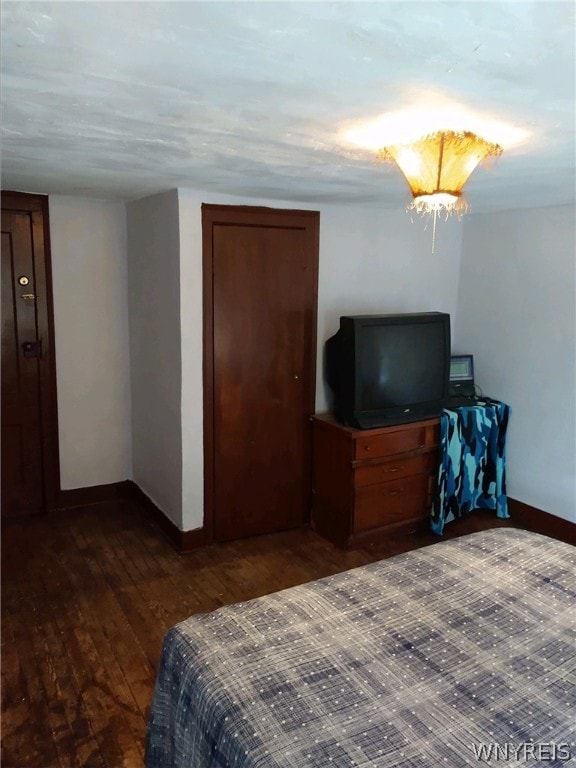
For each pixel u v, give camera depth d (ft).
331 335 12.20
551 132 5.76
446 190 6.06
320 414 12.15
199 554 11.18
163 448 11.68
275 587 10.09
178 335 10.53
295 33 3.50
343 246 11.98
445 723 4.45
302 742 4.24
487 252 12.91
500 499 12.71
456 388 13.01
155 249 11.10
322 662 5.06
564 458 11.70
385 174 8.13
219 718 4.55
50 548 11.26
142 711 7.22
